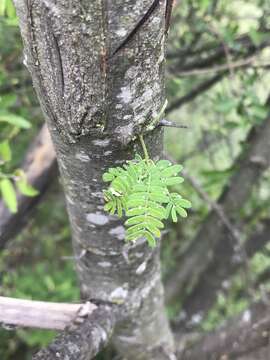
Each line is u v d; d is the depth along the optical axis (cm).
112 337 66
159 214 31
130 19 29
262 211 123
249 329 75
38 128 97
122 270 52
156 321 64
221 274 128
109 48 30
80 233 49
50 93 33
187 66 103
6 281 103
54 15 28
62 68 31
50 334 94
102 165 38
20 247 130
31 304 50
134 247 49
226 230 106
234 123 83
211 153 133
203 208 122
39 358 42
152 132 37
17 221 80
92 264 52
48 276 103
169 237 135
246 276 105
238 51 91
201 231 112
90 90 32
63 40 29
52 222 136
